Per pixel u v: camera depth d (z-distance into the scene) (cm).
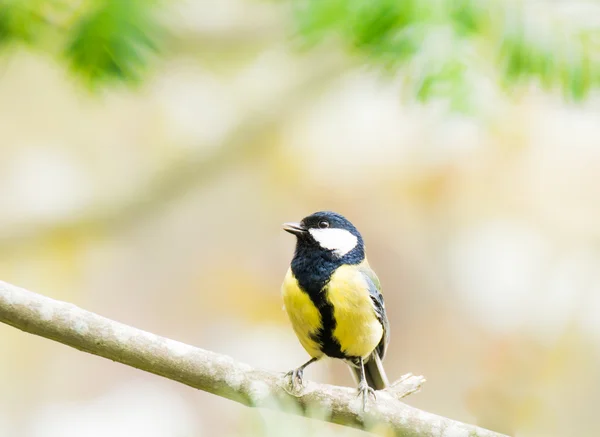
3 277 1252
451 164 1200
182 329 1293
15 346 1215
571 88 537
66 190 1279
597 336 1150
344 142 1262
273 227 1334
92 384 1184
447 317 1204
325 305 655
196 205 1327
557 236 1177
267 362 1171
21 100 1287
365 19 520
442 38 505
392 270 1227
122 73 581
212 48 1170
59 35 596
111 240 1291
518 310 1177
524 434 1127
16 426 1182
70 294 1288
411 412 553
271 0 694
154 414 1116
